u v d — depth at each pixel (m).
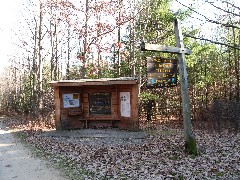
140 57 18.55
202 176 6.88
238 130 13.12
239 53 18.03
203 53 18.66
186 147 9.07
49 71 31.23
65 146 11.20
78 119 15.42
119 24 18.75
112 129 14.79
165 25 17.91
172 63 9.06
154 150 9.84
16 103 36.53
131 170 7.65
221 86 19.69
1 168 8.47
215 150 9.46
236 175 6.87
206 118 16.69
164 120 18.22
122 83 13.73
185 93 9.02
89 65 21.78
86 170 7.93
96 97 15.43
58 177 7.45
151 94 17.52
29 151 10.73
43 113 21.81
